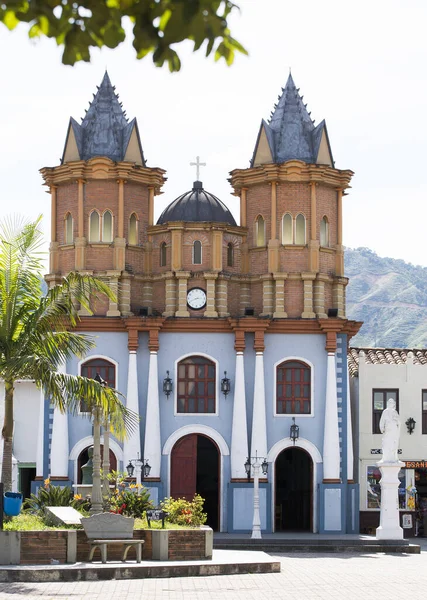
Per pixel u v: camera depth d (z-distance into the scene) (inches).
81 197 1891.0
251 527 1798.7
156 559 1143.0
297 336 1861.5
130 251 1907.0
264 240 1916.8
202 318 1847.9
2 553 1064.8
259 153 1958.7
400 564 1359.5
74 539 1088.2
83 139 1941.4
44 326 1203.9
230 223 1957.4
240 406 1828.2
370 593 968.9
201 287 1876.2
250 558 1192.8
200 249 1889.8
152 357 1835.6
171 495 1819.6
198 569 1098.1
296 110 1985.7
